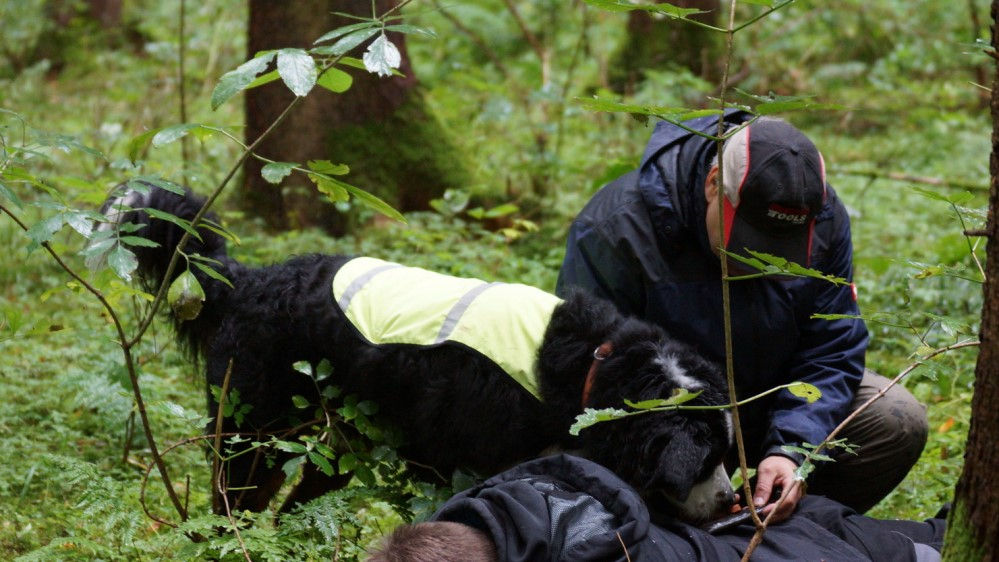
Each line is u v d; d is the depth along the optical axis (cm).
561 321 328
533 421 323
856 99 1062
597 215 358
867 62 1165
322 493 393
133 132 892
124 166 356
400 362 338
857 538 284
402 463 363
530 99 848
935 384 502
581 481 262
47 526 369
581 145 892
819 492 368
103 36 1359
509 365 323
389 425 350
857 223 728
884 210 778
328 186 301
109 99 1080
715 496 309
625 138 867
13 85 1112
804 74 1116
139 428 447
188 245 377
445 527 237
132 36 1412
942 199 275
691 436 297
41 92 1125
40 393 482
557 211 743
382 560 226
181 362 474
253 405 366
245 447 369
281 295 364
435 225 658
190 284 312
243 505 374
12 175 303
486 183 751
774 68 1107
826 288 358
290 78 263
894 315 291
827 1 1206
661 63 1031
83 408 466
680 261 346
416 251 643
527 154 826
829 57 1162
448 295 343
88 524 365
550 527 241
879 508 411
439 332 333
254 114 712
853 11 1190
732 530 293
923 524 300
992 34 220
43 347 534
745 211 321
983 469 221
